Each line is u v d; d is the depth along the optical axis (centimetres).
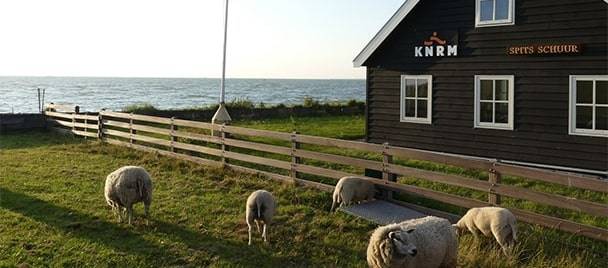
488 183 847
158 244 824
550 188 1123
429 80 1583
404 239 599
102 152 1673
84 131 2036
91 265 744
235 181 1211
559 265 694
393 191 1012
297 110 3042
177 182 1230
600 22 1227
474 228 774
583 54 1262
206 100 7025
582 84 1277
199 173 1326
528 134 1384
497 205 839
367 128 1761
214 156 1523
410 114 1650
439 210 963
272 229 882
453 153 1542
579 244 755
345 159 1076
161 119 1584
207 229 891
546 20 1320
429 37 1570
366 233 857
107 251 794
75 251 794
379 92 1720
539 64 1347
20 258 762
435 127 1581
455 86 1526
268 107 2977
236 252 790
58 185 1205
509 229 724
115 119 2039
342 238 837
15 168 1408
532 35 1350
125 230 890
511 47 1388
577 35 1268
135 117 1709
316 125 2531
